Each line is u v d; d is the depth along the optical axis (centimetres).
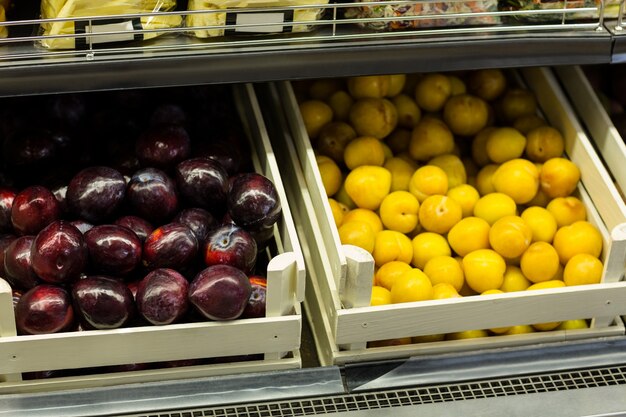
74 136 173
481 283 158
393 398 141
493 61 155
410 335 145
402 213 167
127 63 140
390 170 178
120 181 147
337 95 190
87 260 137
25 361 132
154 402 136
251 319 136
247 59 145
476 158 187
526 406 140
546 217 165
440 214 165
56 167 164
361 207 171
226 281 131
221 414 136
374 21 147
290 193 179
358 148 175
